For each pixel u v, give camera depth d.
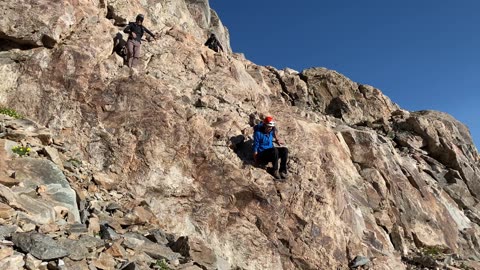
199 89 12.99
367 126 21.17
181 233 9.00
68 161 9.09
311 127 14.65
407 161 17.55
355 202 13.45
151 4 17.70
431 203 15.84
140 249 7.15
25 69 10.58
